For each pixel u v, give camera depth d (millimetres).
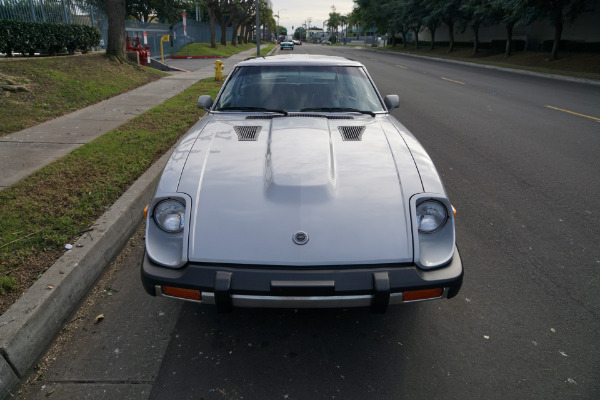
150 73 14773
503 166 5758
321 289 2129
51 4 14750
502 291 3033
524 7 22281
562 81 17125
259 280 2148
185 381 2230
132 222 3885
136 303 2885
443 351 2471
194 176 2479
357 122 3281
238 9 49406
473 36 38812
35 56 12289
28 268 2873
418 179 2484
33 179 4445
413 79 16953
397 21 47000
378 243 2213
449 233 2332
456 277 2244
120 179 4480
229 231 2229
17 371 2201
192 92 10953
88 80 10852
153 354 2422
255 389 2186
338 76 3812
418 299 2244
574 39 25812
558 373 2301
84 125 7070
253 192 2379
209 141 2900
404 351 2471
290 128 3047
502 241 3734
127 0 31531
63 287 2689
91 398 2113
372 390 2191
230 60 27703
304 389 2191
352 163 2605
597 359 2398
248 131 3059
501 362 2385
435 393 2176
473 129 7945
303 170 2465
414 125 8227
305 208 2277
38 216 3613
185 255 2209
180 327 2658
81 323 2676
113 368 2312
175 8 33750
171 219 2293
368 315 2791
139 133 6418
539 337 2580
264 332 2621
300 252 2170
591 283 3117
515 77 18672
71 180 4449
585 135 7539
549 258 3459
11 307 2395
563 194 4785
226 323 2701
